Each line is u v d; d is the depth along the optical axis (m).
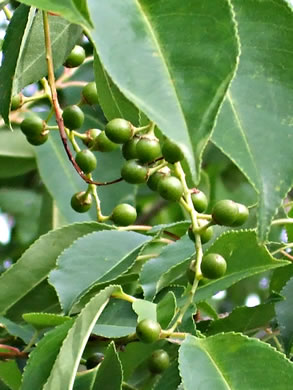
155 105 0.34
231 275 0.46
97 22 0.35
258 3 0.39
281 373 0.39
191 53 0.35
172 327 0.41
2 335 0.49
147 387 0.47
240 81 0.39
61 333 0.41
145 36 0.35
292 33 0.39
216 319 0.49
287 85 0.39
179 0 0.35
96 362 0.45
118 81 0.34
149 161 0.44
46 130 0.49
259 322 0.49
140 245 0.48
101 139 0.48
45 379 0.40
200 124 0.34
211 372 0.40
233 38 0.35
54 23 0.47
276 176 0.37
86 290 0.46
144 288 0.46
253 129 0.38
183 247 0.47
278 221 0.47
